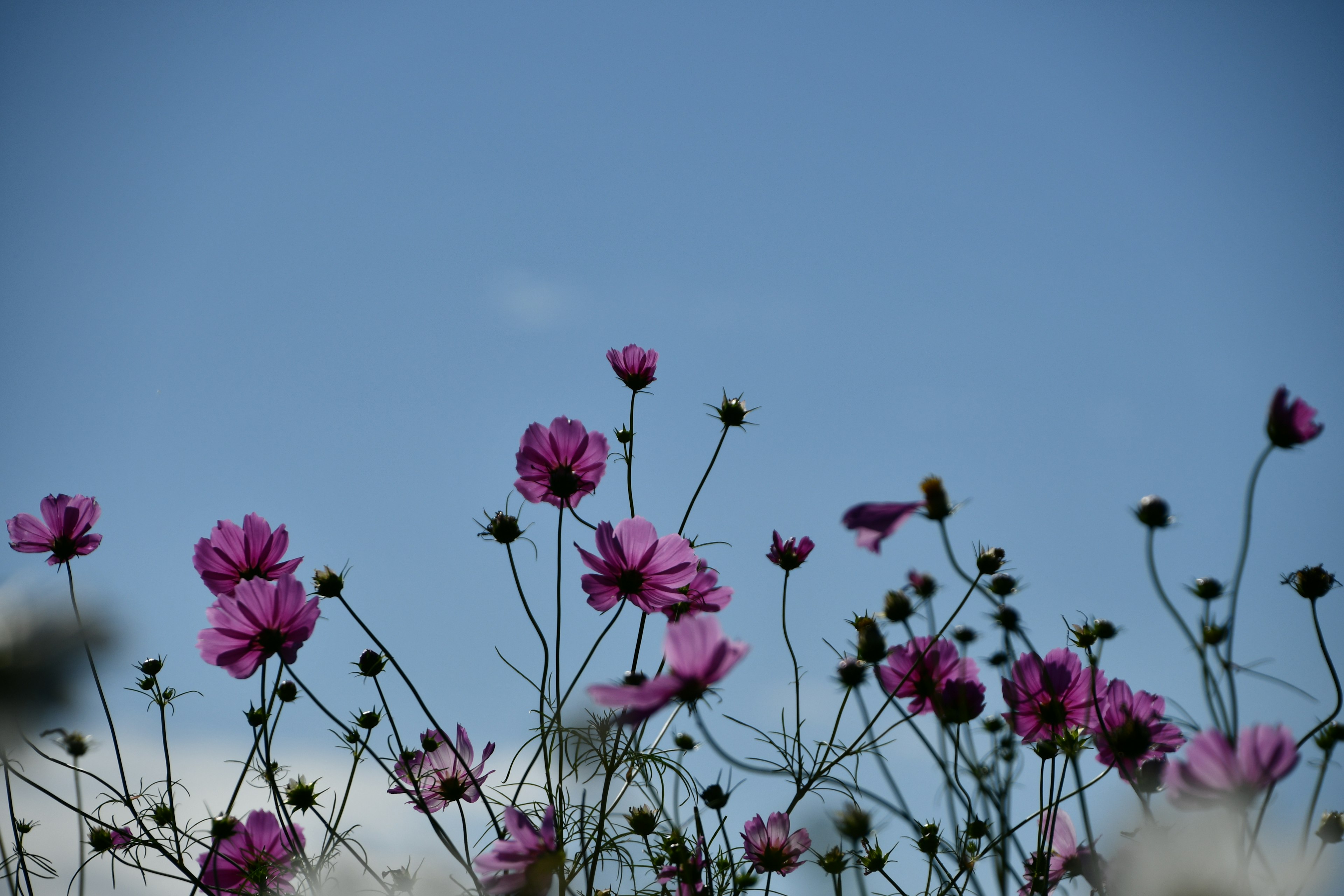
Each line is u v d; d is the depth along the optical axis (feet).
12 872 4.86
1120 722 4.47
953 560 4.43
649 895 4.85
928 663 4.65
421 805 4.67
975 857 4.51
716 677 4.27
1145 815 4.09
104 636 2.74
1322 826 4.33
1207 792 4.01
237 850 4.90
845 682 4.76
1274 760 3.99
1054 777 4.54
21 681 2.56
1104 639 4.81
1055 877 4.64
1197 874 3.96
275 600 4.76
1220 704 4.11
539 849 4.52
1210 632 4.45
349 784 4.93
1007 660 4.64
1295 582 4.44
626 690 4.25
